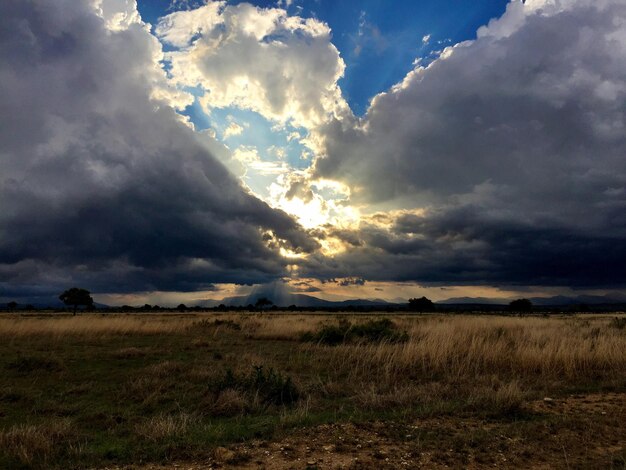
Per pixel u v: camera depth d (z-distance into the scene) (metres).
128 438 6.39
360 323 22.92
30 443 5.86
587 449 5.68
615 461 5.19
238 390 8.90
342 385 10.31
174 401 8.92
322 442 5.89
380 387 9.84
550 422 6.81
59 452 5.83
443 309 106.62
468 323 22.59
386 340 17.72
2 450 5.77
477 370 11.84
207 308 118.44
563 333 18.42
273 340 21.69
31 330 21.89
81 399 9.13
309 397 8.62
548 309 116.62
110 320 27.06
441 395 8.91
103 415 7.79
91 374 11.80
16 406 8.51
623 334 18.94
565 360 11.93
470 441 5.86
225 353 16.31
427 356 12.95
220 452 5.36
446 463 5.18
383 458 5.31
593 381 10.83
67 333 22.34
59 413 7.99
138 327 24.72
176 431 6.38
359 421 6.89
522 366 12.21
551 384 10.24
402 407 7.98
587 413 7.59
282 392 8.78
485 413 7.41
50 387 10.28
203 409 8.16
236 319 36.06
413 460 5.25
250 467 5.01
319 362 13.83
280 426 6.63
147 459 5.36
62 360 13.61
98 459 5.43
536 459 5.34
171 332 25.22
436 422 6.92
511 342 16.58
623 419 7.14
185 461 5.27
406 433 6.28
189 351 17.14
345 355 14.35
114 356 15.07
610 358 12.59
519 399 7.73
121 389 10.01
